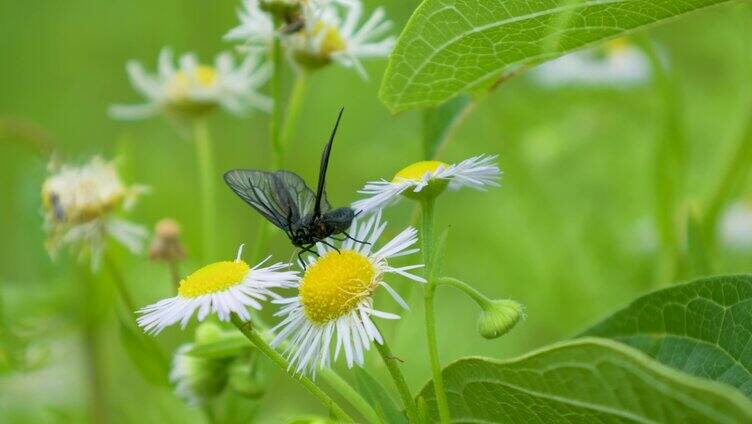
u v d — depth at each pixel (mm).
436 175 398
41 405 529
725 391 358
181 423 500
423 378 529
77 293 514
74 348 524
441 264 391
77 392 531
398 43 401
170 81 501
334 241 405
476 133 654
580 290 590
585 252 594
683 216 512
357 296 395
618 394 371
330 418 399
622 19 398
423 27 399
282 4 440
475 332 590
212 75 502
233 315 397
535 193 613
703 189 581
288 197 406
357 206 401
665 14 398
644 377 366
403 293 455
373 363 452
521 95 654
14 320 504
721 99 666
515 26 398
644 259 583
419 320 536
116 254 511
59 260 512
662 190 507
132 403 527
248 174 406
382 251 398
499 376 382
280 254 562
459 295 629
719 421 361
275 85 447
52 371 529
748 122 505
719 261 512
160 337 507
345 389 401
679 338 392
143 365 456
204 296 396
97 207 474
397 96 411
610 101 649
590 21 399
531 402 382
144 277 524
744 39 513
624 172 659
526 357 376
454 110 437
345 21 458
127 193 477
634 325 395
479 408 390
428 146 438
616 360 368
